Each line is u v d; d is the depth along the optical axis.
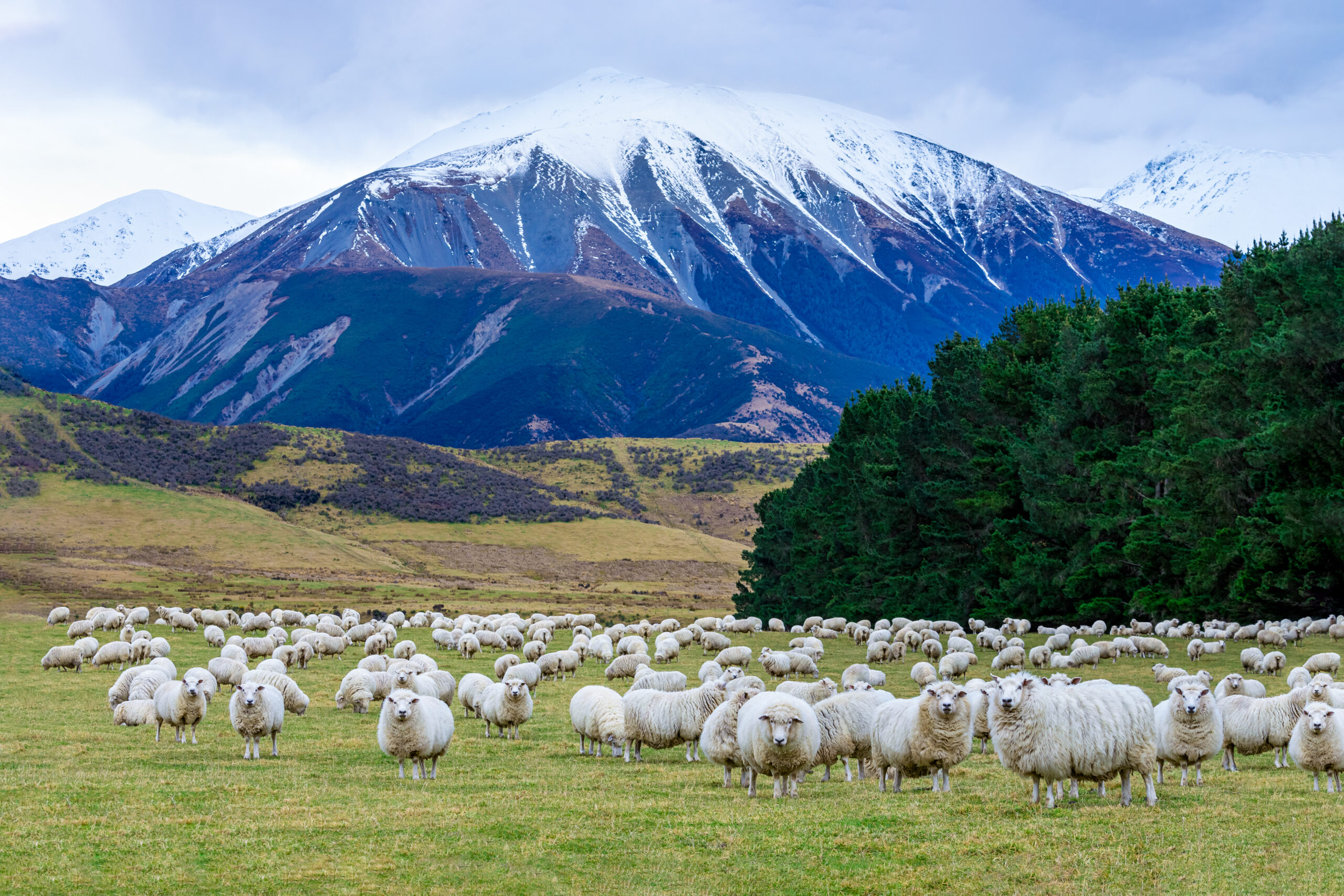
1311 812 15.70
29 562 111.38
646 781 19.56
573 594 117.38
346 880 13.62
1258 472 50.34
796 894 13.11
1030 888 12.98
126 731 26.14
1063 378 61.25
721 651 45.47
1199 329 56.12
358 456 178.25
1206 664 39.03
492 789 18.73
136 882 13.46
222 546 131.25
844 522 81.12
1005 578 62.66
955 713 17.55
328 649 46.38
